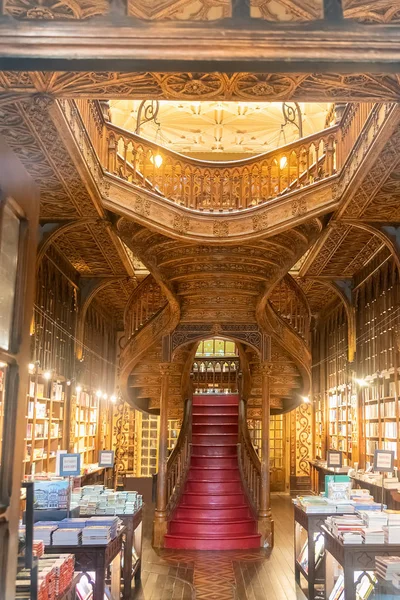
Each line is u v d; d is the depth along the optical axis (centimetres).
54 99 581
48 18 256
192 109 1761
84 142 732
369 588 596
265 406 1137
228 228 887
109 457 935
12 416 213
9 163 208
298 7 254
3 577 198
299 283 1431
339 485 824
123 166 904
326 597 701
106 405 1742
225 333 1139
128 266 1284
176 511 1162
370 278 1253
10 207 215
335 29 247
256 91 563
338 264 1261
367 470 1179
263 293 1043
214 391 1652
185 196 916
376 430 1205
